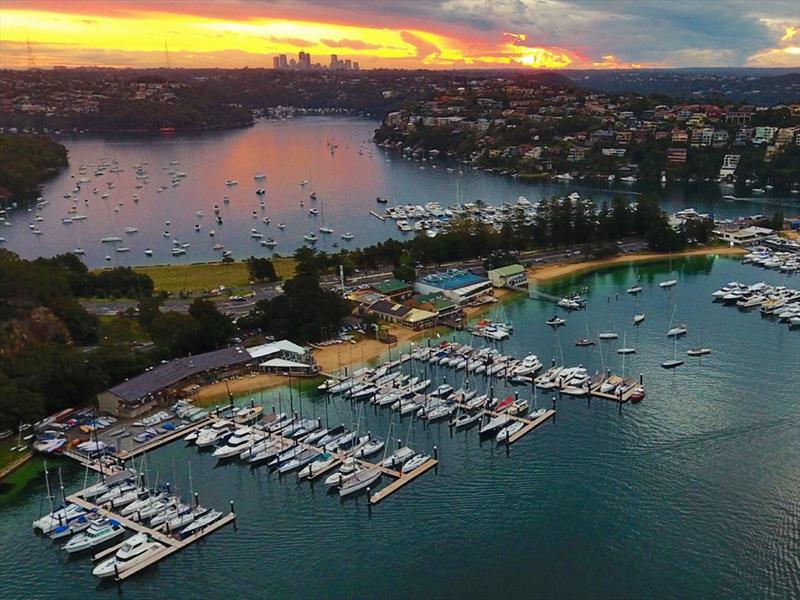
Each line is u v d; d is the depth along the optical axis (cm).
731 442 17550
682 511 15000
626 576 13262
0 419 18025
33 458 17825
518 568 13600
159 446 18188
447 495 15938
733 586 12912
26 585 13562
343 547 14388
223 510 15575
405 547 14325
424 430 18812
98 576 13538
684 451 17238
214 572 13775
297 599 13062
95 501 15862
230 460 17575
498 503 15575
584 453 17375
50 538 14762
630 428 18438
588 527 14662
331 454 17388
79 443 18238
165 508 15388
